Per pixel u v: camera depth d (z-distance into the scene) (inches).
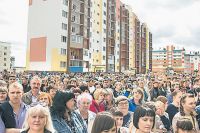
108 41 3693.4
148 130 181.8
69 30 2723.9
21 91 252.1
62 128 214.5
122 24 4168.3
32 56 2795.3
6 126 235.8
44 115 192.9
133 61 4586.6
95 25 3440.0
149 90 623.2
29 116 191.8
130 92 553.3
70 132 218.1
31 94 343.9
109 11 3752.5
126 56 4210.1
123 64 4197.8
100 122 148.6
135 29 4665.4
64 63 2699.3
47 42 2696.9
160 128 283.3
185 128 199.0
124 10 4212.6
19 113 250.4
